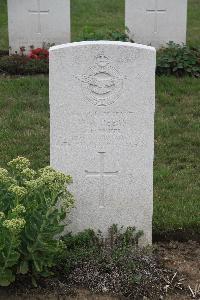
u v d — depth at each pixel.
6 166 2.84
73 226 2.22
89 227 2.22
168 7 4.61
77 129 2.12
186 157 3.01
